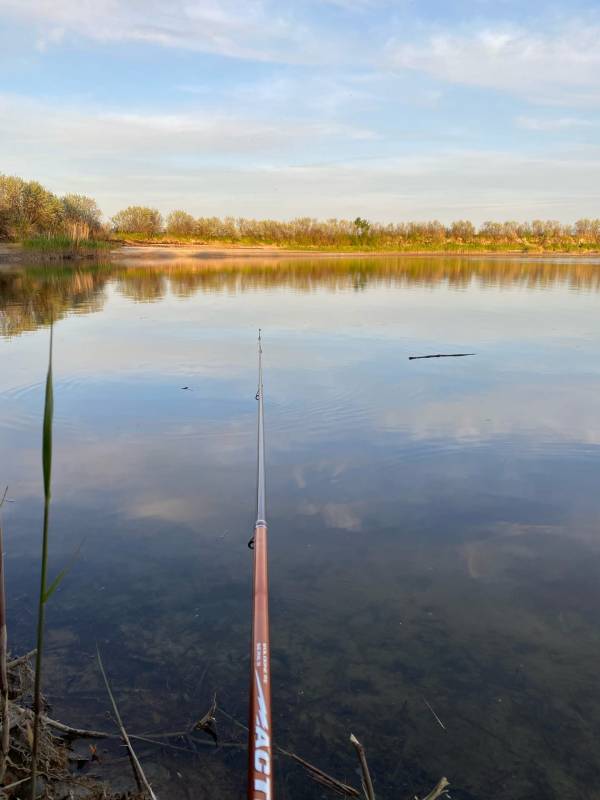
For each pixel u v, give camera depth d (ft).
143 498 11.62
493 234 201.26
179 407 17.62
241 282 65.31
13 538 10.04
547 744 6.20
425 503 11.58
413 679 7.03
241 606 8.27
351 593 8.67
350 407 17.69
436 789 5.05
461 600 8.54
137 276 70.74
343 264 106.73
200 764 5.93
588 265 112.06
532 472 13.05
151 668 7.11
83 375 21.22
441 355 25.35
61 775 5.73
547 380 21.08
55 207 108.88
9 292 47.83
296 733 6.28
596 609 8.40
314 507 11.38
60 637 7.62
